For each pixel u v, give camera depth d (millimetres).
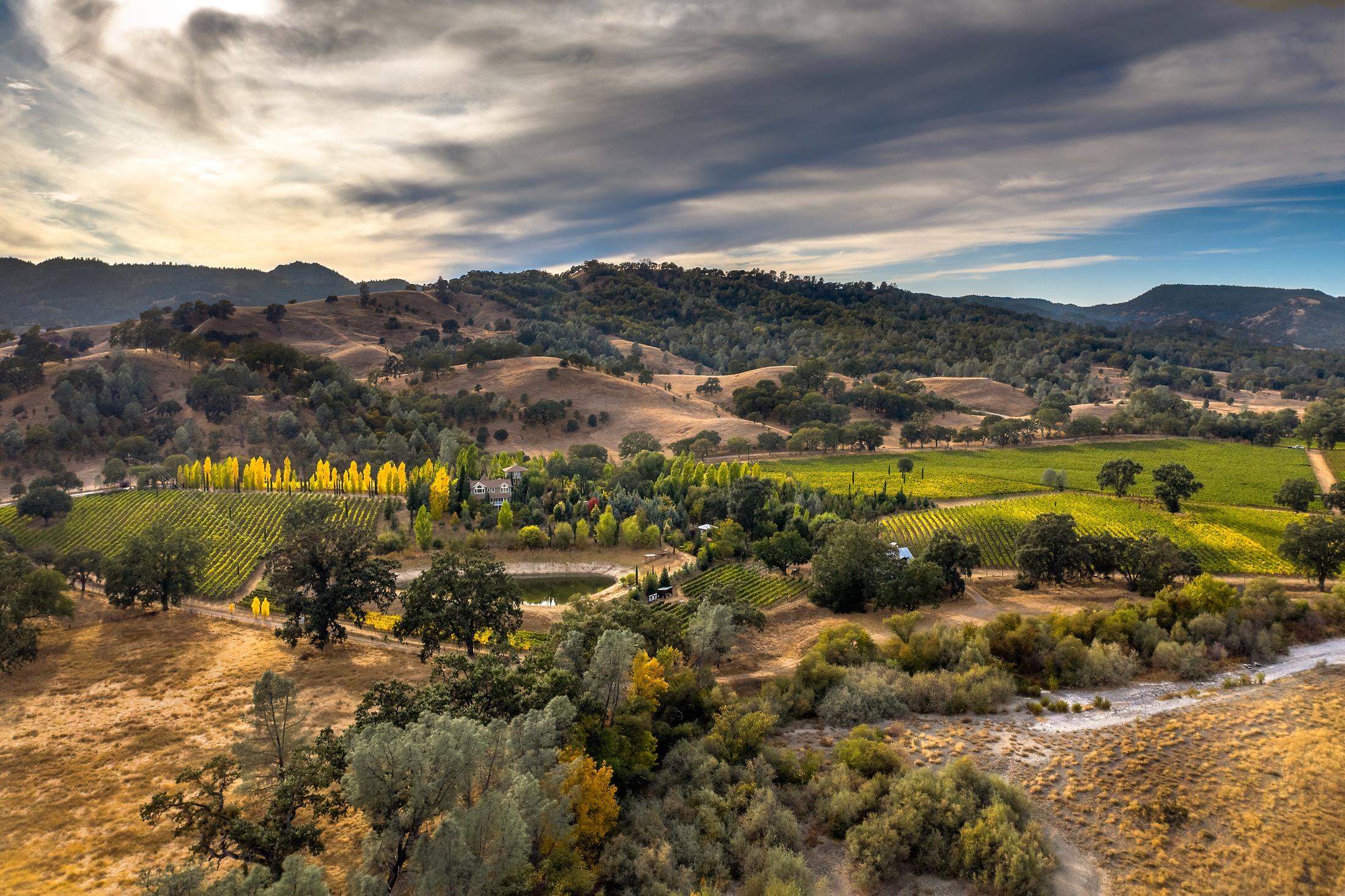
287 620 90312
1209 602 86188
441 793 36938
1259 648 81188
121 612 90438
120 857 42031
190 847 42031
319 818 43031
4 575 72438
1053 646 80000
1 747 55156
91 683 67750
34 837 43969
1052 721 67750
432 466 171375
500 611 73438
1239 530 139250
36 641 69438
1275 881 45312
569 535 137125
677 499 162625
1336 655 81062
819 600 102625
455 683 50562
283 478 168750
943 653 78750
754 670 79312
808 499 157250
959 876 47344
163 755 54250
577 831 43906
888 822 49438
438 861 33406
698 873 45969
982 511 154750
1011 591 107125
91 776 51125
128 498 159500
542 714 46781
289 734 43219
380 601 82625
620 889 44219
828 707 68875
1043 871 46094
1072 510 153750
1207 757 59562
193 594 101188
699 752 56906
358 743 37469
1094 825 51969
